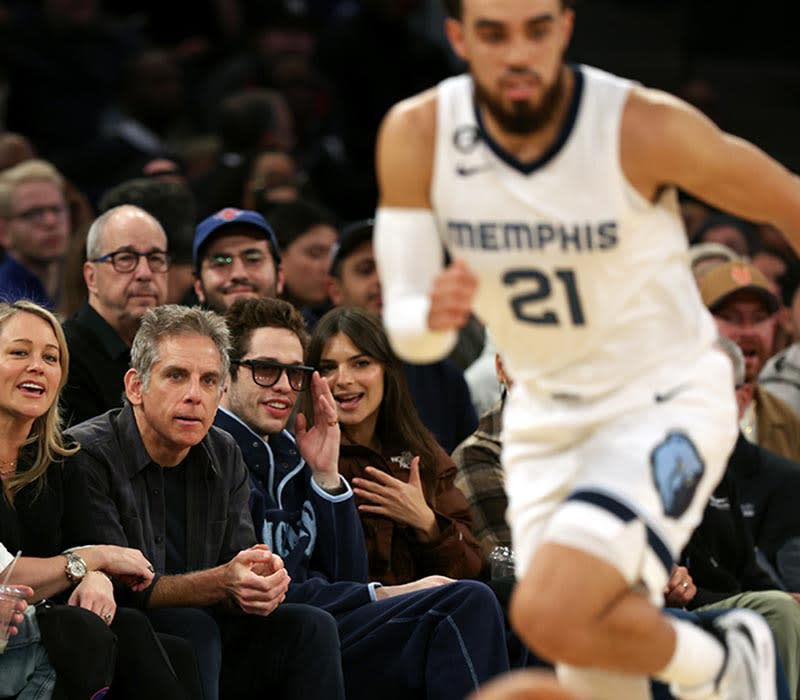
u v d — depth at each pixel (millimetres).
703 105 32906
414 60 31625
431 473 16328
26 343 13492
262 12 34125
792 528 17469
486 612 14188
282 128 27219
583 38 37344
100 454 13977
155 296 16828
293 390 15430
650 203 9742
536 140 9625
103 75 31156
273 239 18391
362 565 15289
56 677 12734
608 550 9336
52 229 20984
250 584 13570
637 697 10031
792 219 9773
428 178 9875
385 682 14469
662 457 9656
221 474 14492
